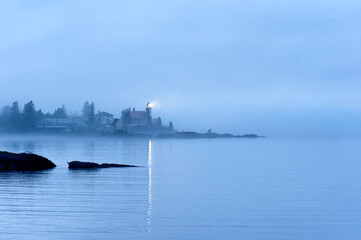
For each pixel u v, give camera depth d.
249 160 73.25
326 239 18.52
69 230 19.38
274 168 54.28
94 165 49.34
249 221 21.41
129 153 92.00
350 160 74.00
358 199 27.67
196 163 63.81
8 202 25.56
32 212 22.81
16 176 39.12
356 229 20.02
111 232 19.16
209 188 32.91
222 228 20.08
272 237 18.75
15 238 18.14
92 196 28.03
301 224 20.88
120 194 29.02
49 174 41.16
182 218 21.94
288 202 26.58
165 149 125.00
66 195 28.27
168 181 37.56
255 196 28.95
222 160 72.88
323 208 24.62
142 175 41.50
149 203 25.86
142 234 18.94
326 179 40.19
